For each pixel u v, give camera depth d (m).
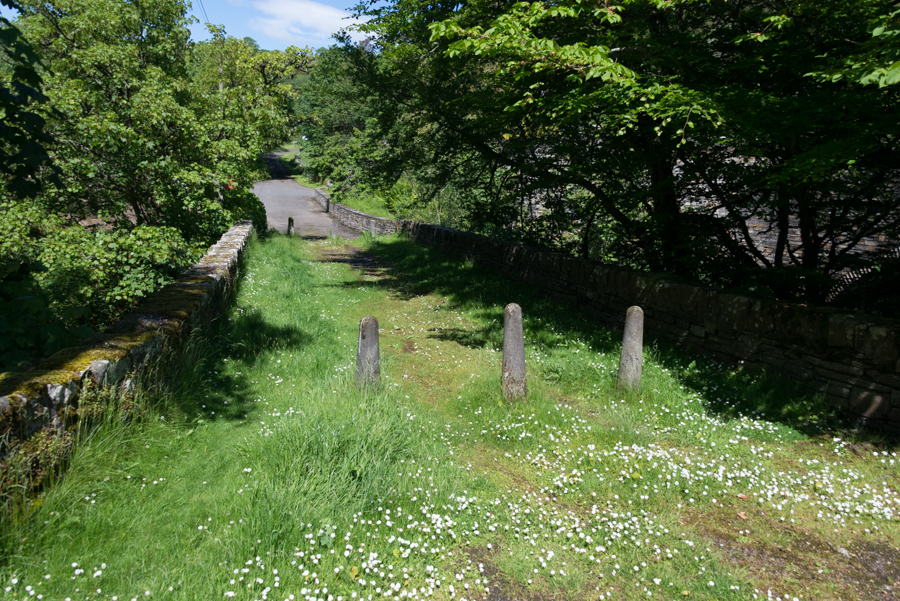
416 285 12.24
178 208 11.40
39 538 2.67
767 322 5.62
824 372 5.02
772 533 3.34
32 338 4.17
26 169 3.93
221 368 5.53
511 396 5.03
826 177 5.72
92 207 10.87
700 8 6.89
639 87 5.54
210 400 4.77
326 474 3.46
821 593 2.82
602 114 6.56
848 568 3.02
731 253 7.68
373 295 11.11
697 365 6.23
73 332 4.37
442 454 4.15
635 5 6.30
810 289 6.41
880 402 4.54
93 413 3.46
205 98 14.81
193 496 3.35
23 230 7.88
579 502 3.64
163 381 4.45
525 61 5.96
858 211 6.90
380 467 3.63
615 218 9.10
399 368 6.46
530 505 3.57
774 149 6.43
